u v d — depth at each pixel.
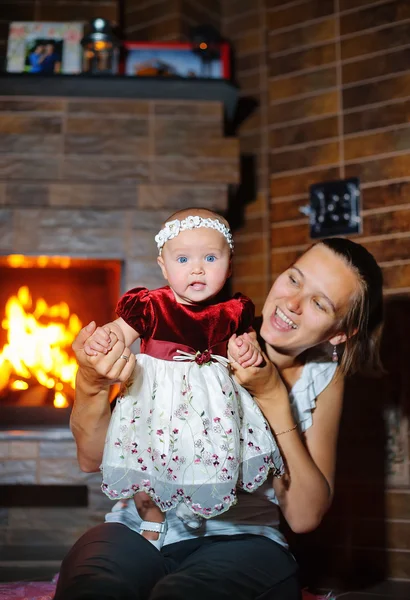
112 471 1.31
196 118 2.61
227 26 3.17
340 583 2.33
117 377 1.30
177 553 1.38
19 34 2.72
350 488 2.52
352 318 1.61
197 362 1.38
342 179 2.70
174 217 1.48
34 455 2.40
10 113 2.57
